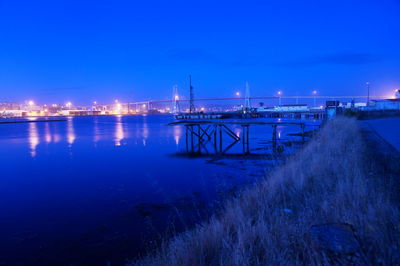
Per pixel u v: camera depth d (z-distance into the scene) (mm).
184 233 5512
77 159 21938
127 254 6305
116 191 12094
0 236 7598
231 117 138625
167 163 19297
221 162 19109
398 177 5996
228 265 3273
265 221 4445
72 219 8805
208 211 8711
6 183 14156
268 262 3139
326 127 19094
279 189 6535
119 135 47000
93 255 6367
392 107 44156
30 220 8797
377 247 3078
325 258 2842
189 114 143125
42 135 47969
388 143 10945
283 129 56125
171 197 10719
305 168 7801
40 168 18422
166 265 3936
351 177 5773
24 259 6340
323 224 3783
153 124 95312
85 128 71688
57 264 6039
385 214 3727
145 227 7820
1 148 29625
